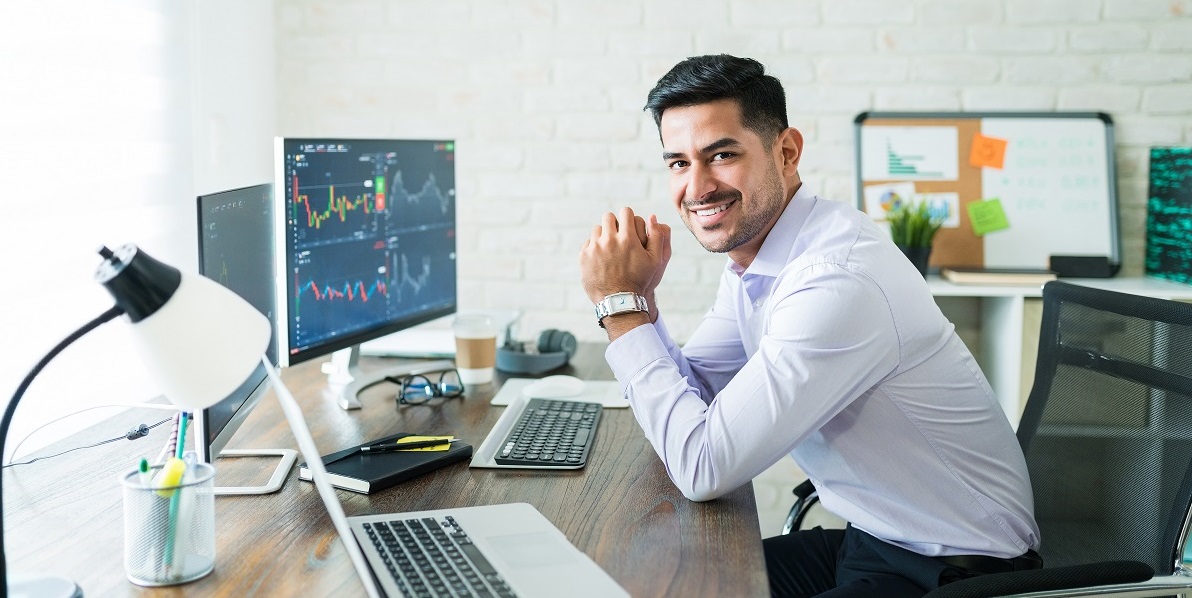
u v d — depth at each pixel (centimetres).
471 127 291
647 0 282
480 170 293
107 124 205
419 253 203
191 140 238
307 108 293
